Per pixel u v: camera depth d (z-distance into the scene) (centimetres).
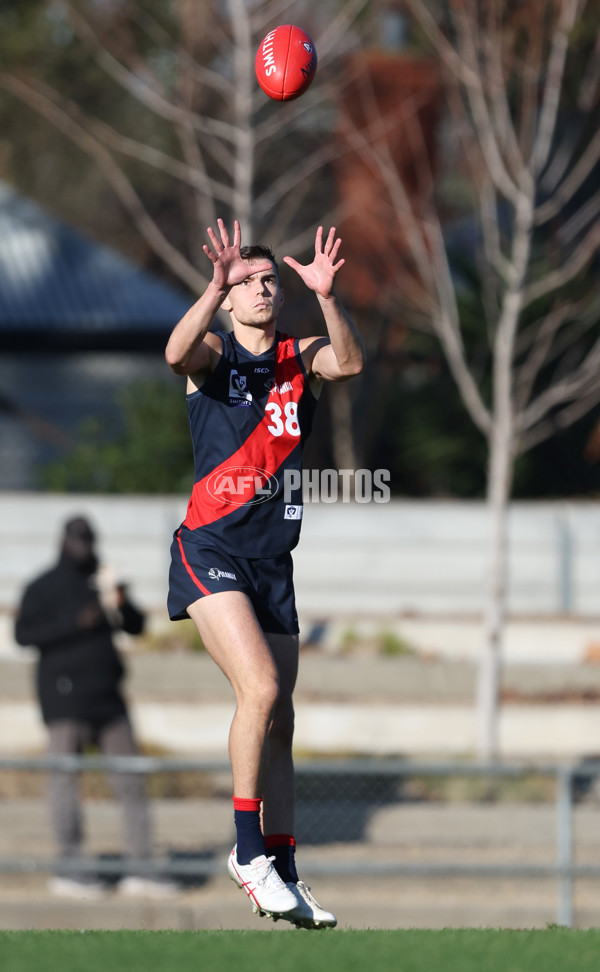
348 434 8056
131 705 4434
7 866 3102
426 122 5106
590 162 4275
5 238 8038
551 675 4841
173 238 8744
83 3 4631
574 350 6188
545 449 6919
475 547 5700
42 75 8200
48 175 10300
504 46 4319
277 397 1661
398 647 5062
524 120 4256
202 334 1577
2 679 4634
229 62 4909
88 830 3631
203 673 4716
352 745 4497
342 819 3769
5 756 4281
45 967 1537
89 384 7300
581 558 5703
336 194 6369
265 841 1700
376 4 4756
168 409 6469
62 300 7488
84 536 3491
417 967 1532
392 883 3503
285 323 8144
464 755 4362
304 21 4903
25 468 7169
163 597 5600
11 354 7212
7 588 5591
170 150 8406
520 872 3056
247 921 3294
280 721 1700
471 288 6388
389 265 5559
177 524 5634
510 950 1666
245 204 4169
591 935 1827
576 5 4103
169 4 5106
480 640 5150
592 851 3675
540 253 5909
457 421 7075
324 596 5672
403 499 7419
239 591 1625
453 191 7244
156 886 3353
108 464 6238
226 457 1644
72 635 3428
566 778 3091
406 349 7475
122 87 8462
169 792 4031
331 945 1716
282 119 4397
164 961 1577
